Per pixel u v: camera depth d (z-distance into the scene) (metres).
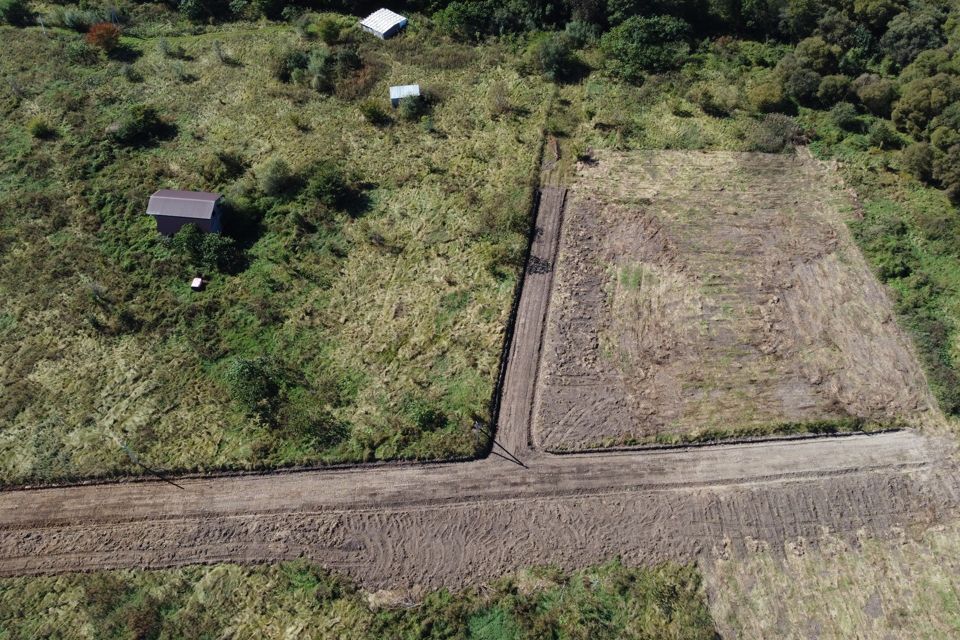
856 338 30.50
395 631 23.16
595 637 22.84
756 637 23.02
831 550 24.91
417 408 27.98
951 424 27.81
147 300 32.47
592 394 28.95
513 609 23.47
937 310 31.31
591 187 37.53
